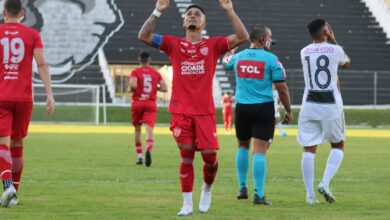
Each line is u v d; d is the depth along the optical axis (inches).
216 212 600.1
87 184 794.8
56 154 1240.2
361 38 3363.7
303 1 3491.6
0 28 624.7
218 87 2819.9
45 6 3149.6
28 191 725.9
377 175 931.3
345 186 803.4
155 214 583.8
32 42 626.8
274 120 679.7
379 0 3459.6
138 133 1079.6
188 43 580.1
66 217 564.1
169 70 2755.9
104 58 2901.1
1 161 608.7
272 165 1065.5
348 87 2918.3
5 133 612.1
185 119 577.9
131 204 641.0
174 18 3240.7
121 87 2898.6
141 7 3265.3
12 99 616.1
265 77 675.4
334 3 3516.2
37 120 2642.7
